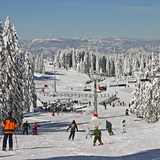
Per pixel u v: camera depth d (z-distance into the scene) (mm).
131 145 20422
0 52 39625
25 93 75125
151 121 52844
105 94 127125
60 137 30797
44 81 188250
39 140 25844
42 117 63875
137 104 60594
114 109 83625
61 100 104562
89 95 124500
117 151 17469
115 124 52156
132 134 29984
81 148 18719
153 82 54562
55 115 68938
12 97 39344
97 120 57844
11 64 39969
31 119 60188
